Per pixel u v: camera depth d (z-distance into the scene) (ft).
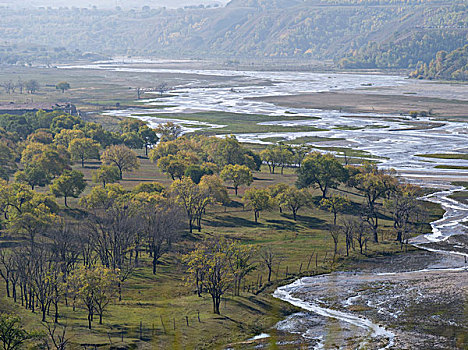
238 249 346.95
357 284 343.67
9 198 451.12
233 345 253.65
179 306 297.33
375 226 458.91
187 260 338.34
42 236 397.39
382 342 260.62
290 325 281.74
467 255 404.36
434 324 279.69
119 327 265.95
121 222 368.07
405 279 352.28
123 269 354.95
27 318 275.80
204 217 499.92
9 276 331.57
